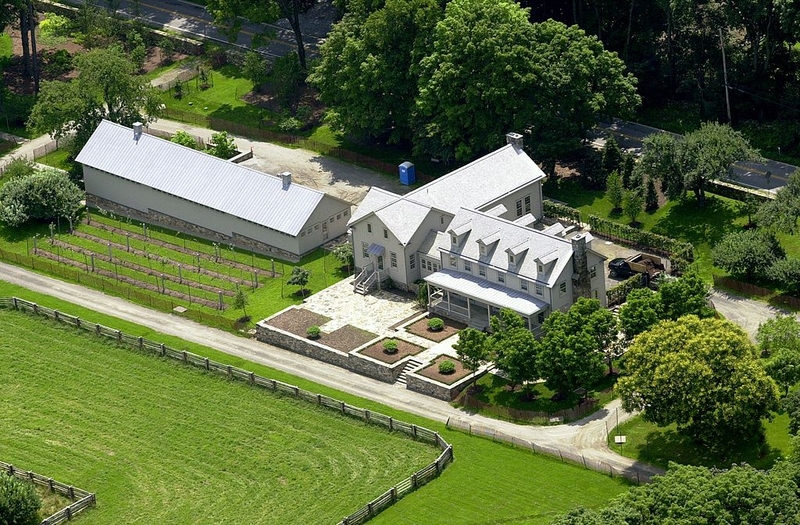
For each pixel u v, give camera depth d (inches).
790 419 5565.9
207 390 6318.9
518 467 5620.1
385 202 6924.2
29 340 6781.5
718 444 5506.9
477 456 5708.7
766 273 6515.8
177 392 6323.8
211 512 5561.0
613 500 4943.4
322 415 6067.9
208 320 6850.4
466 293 6496.1
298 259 7263.8
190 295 7066.9
